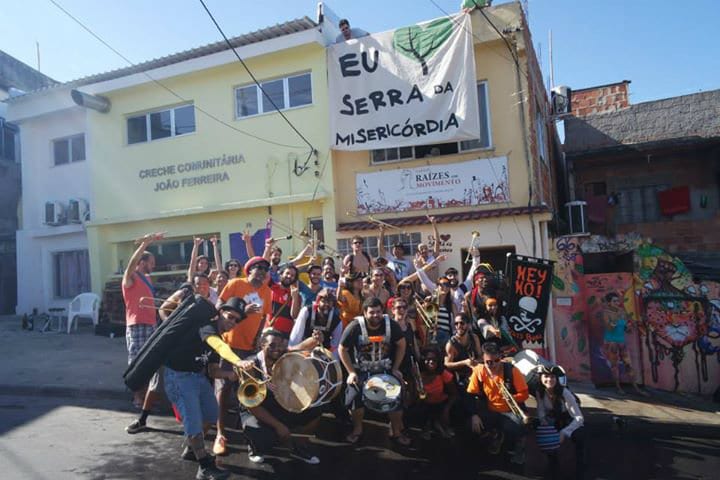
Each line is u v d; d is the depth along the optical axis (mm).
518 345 7242
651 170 13594
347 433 5867
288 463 5027
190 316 4586
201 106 11977
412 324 6039
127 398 7004
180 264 12328
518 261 7320
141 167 12586
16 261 15688
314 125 10883
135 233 12586
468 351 5934
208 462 4586
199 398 4684
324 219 10664
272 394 4973
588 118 14227
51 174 13953
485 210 9695
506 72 9789
